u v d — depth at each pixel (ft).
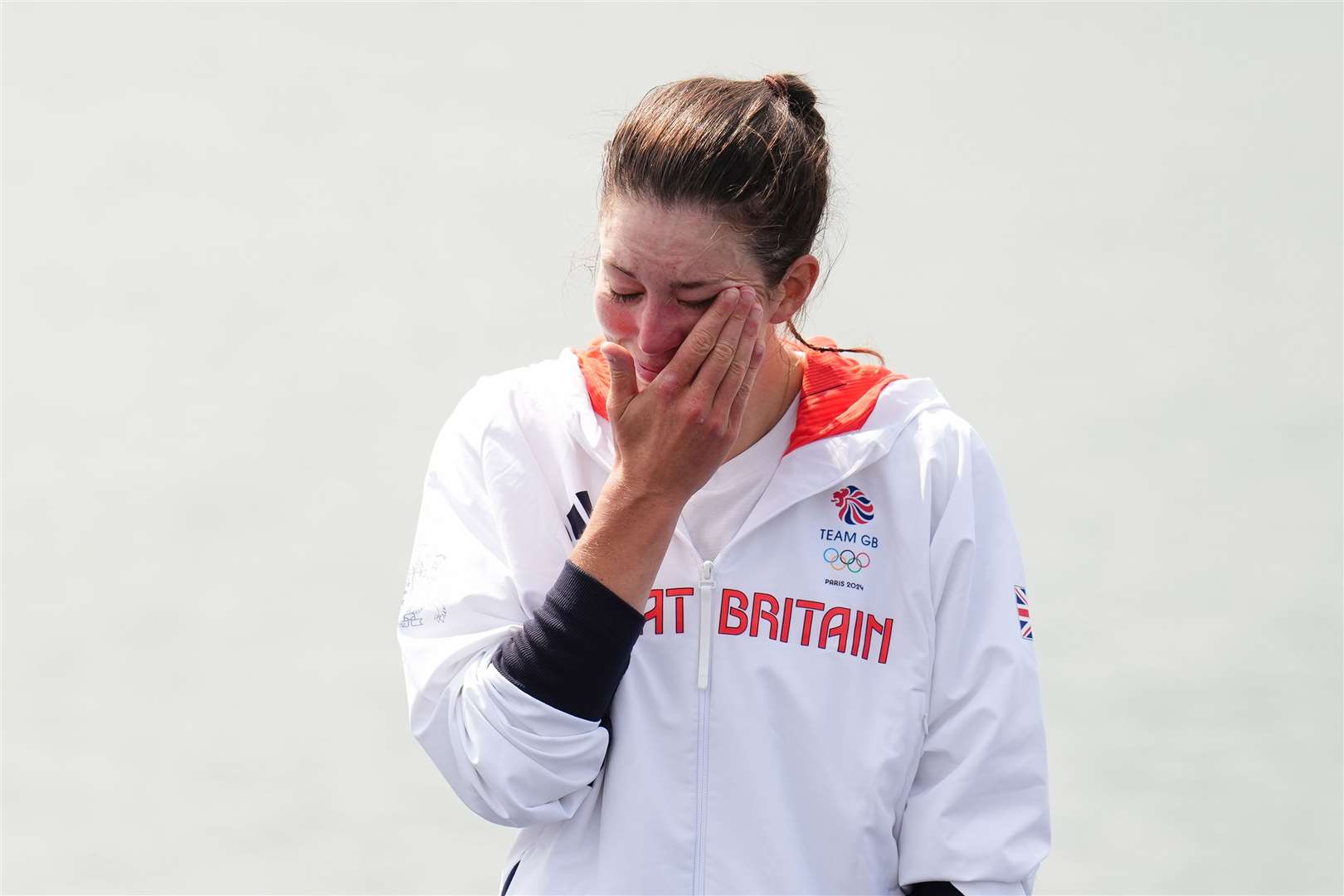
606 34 209.36
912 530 29.73
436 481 30.91
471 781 28.30
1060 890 62.49
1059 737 74.08
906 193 167.73
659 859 28.50
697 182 26.91
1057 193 169.58
